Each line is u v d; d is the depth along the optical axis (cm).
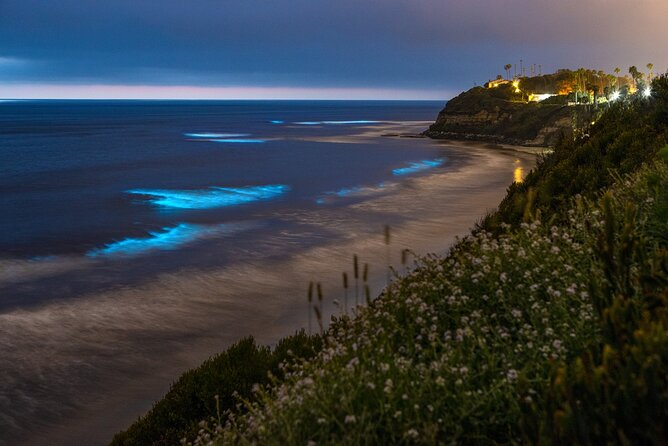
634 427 206
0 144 11369
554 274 443
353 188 5100
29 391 1376
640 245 333
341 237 3020
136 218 3734
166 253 2767
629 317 286
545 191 1048
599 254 339
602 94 16450
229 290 2141
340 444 300
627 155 1081
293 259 2577
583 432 208
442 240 2866
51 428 1214
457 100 16038
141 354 1584
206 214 3841
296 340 1049
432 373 349
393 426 309
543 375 322
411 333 443
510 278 475
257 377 934
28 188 5338
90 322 1839
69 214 3931
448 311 479
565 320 368
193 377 995
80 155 8994
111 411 1280
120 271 2461
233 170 6781
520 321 412
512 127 13725
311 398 351
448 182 5503
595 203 734
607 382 224
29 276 2398
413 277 575
